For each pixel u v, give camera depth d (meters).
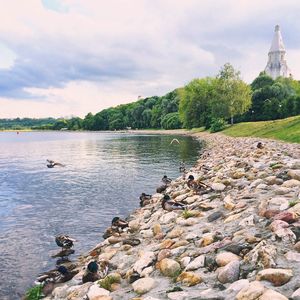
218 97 96.50
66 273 10.16
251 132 70.88
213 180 18.30
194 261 7.35
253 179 15.97
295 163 17.02
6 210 20.25
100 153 58.97
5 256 12.84
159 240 10.66
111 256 10.49
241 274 6.36
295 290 5.27
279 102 106.62
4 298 9.71
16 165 44.62
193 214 11.94
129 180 29.91
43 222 17.42
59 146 83.69
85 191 25.58
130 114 199.38
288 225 7.87
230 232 8.98
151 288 6.93
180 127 150.25
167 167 37.19
